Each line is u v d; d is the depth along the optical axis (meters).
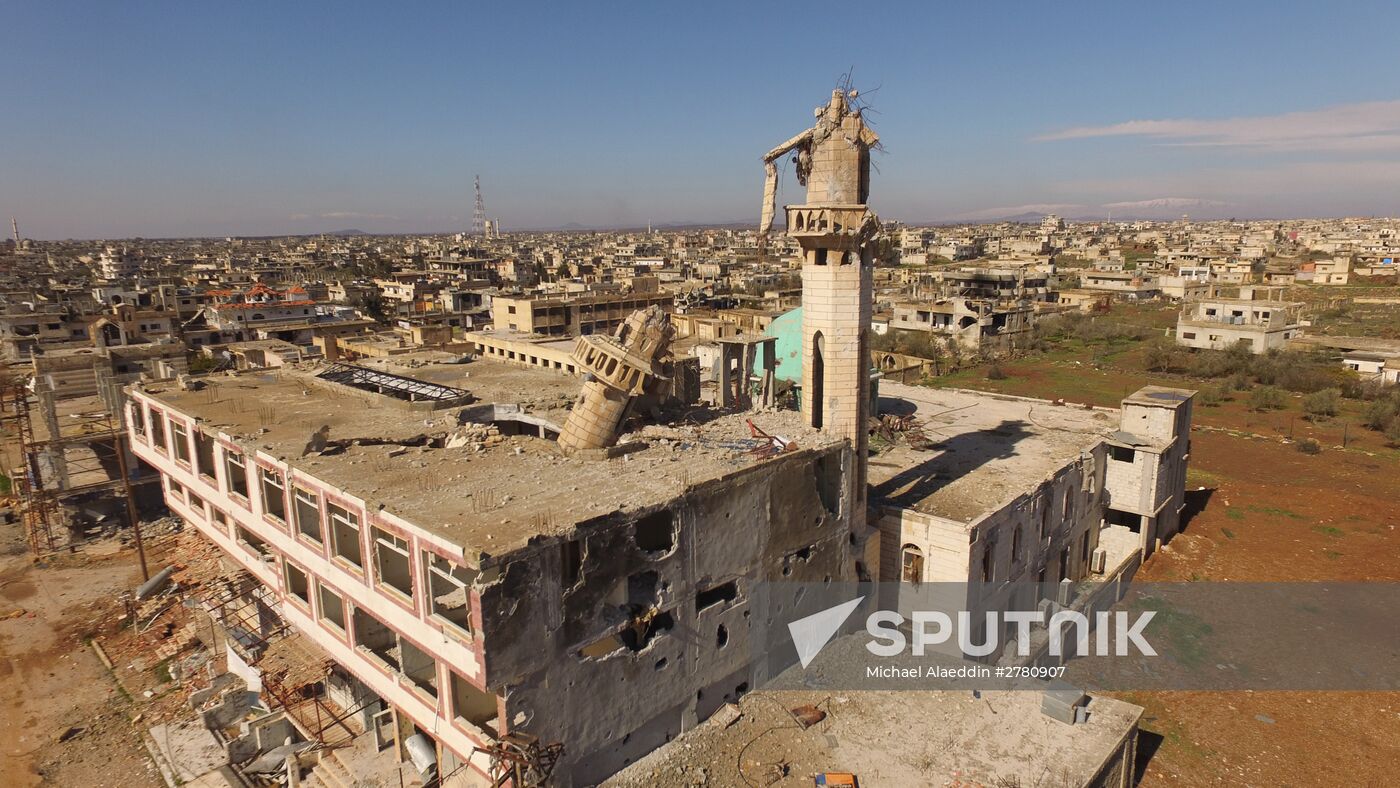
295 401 34.44
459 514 20.17
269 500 27.47
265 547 31.84
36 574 45.81
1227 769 28.00
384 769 27.06
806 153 28.56
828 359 28.84
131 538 50.56
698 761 22.91
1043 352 116.56
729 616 24.83
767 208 28.94
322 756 28.02
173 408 33.25
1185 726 30.44
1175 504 47.91
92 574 45.81
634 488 22.47
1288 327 112.88
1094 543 43.59
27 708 33.28
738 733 24.27
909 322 127.31
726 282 198.00
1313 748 29.03
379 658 23.78
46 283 187.50
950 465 38.91
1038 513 35.62
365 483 22.86
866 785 22.48
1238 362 97.75
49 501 51.06
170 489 37.16
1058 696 25.98
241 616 35.88
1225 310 113.81
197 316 115.50
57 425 51.06
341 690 30.48
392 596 21.28
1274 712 31.22
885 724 25.23
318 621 26.03
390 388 36.00
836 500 29.03
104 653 37.41
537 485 22.70
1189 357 104.12
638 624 21.61
